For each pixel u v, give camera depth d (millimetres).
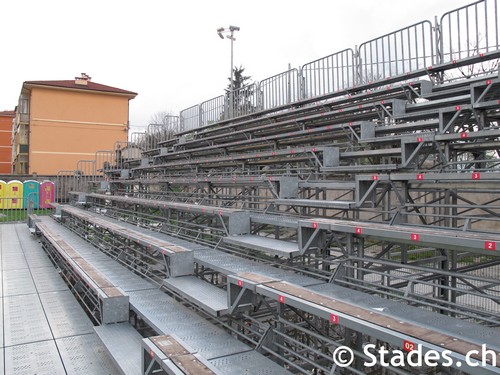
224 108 13797
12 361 3920
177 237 7719
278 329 3727
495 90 5348
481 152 6289
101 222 9047
